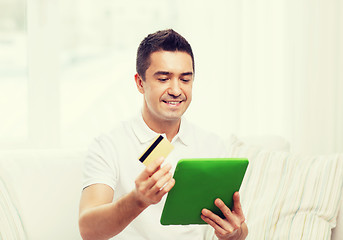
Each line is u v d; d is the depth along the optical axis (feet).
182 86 4.30
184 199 3.76
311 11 8.89
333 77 8.97
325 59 8.96
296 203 5.26
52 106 8.00
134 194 3.47
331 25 8.92
